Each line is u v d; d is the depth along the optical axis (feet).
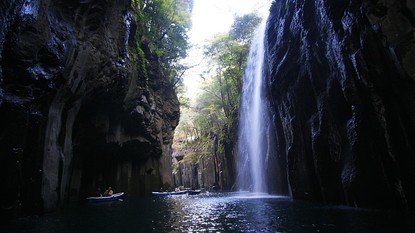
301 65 72.74
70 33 61.00
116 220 51.62
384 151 45.80
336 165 58.75
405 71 41.68
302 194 70.95
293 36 76.84
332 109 59.72
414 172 41.65
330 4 56.59
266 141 107.14
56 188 59.82
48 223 46.96
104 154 105.60
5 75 45.88
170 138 145.28
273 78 85.35
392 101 44.75
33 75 49.39
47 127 55.57
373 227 34.88
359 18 48.85
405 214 41.75
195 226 43.01
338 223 39.01
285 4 83.82
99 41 71.00
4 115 44.60
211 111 199.41
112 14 77.15
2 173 43.68
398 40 41.96
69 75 61.21
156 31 131.85
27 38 48.37
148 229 42.11
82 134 86.07
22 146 46.37
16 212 46.42
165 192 123.44
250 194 110.11
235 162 164.14
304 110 71.72
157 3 124.67
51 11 56.85
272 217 47.93
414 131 41.88
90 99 77.97
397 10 42.32
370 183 48.11
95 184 108.88
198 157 227.61
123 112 99.55
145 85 110.93
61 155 62.23
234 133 163.73
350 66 51.37
